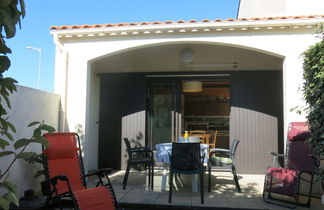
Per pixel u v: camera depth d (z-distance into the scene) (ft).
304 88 12.20
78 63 16.93
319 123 10.97
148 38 16.35
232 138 20.10
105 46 16.76
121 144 21.30
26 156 6.70
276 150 19.57
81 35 16.69
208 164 15.07
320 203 13.11
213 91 29.19
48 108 15.69
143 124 21.12
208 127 28.25
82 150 16.57
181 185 16.21
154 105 21.71
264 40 15.48
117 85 21.68
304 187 14.60
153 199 13.42
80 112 16.74
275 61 19.89
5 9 4.80
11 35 4.98
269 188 13.34
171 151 14.14
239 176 18.88
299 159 14.21
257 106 20.04
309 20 14.69
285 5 22.65
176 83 21.43
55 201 12.56
